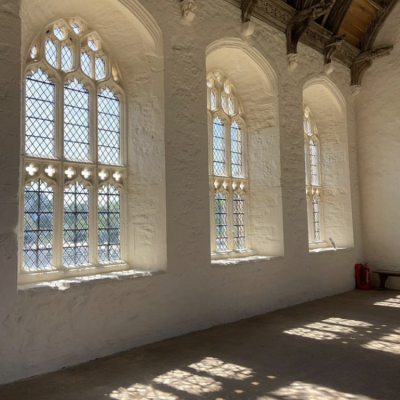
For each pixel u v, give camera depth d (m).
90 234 5.98
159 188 6.22
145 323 5.75
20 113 4.59
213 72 8.35
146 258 6.30
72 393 4.07
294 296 8.55
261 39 8.27
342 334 6.27
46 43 5.77
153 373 4.62
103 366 4.84
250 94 8.80
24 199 5.23
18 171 4.52
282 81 8.73
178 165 6.38
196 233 6.57
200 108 6.82
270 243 8.50
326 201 11.19
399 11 10.86
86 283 5.10
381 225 10.95
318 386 4.23
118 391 4.12
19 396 3.99
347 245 10.84
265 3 8.28
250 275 7.55
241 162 8.80
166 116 6.28
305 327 6.69
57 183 5.61
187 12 6.57
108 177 6.30
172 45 6.47
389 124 10.93
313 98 10.80
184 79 6.61
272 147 8.57
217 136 8.32
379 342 5.84
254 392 4.09
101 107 6.38
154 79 6.37
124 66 6.68
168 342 5.82
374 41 11.23
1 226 4.34
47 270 5.36
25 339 4.47
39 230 5.37
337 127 11.05
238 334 6.26
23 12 5.31
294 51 8.90
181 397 3.98
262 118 8.72
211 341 5.88
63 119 5.79
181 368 4.79
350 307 8.29
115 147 6.52
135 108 6.58
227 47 7.58
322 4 8.26
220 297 6.90
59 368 4.75
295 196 8.77
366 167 11.23
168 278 6.09
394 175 10.81
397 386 4.22
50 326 4.70
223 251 8.04
